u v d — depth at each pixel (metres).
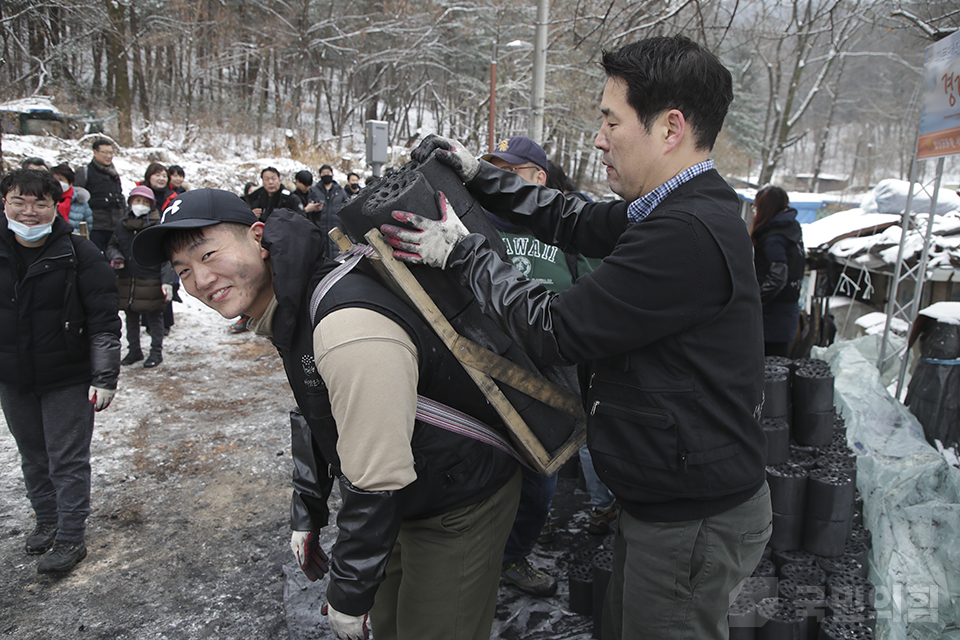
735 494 1.28
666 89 1.22
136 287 5.33
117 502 3.24
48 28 18.31
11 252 2.38
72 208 5.94
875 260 5.91
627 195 1.38
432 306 1.31
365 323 1.23
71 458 2.63
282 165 18.62
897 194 6.64
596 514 2.82
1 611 2.41
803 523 2.25
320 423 1.38
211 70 23.27
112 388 2.57
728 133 27.62
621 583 1.63
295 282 1.28
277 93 24.77
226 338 6.60
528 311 1.21
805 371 2.65
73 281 2.45
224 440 4.04
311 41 24.52
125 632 2.30
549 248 2.43
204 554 2.80
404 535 1.51
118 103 17.61
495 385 1.40
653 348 1.23
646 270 1.14
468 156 1.57
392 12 24.67
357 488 1.24
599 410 1.32
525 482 2.17
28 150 13.28
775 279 3.68
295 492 1.65
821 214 17.83
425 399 1.39
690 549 1.30
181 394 4.88
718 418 1.23
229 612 2.41
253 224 1.38
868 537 2.36
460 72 26.66
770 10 10.42
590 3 8.55
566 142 24.30
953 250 5.27
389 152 24.12
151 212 5.46
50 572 2.62
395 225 1.27
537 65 9.58
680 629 1.35
